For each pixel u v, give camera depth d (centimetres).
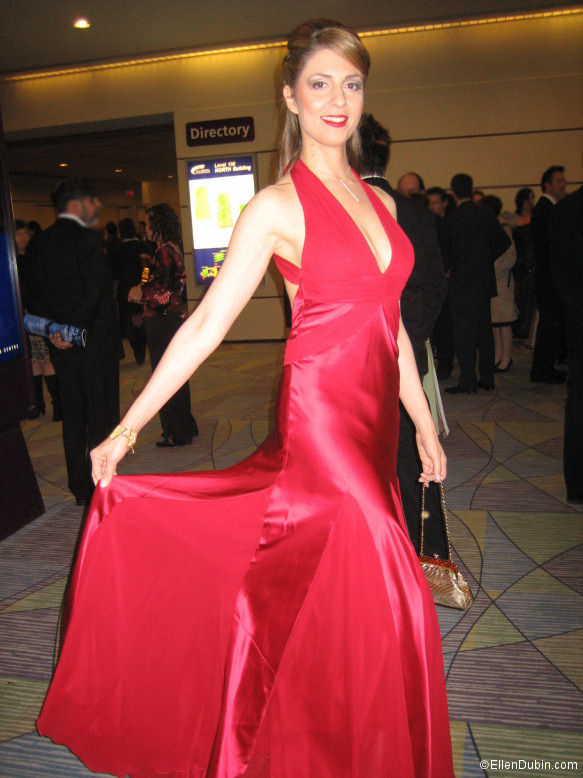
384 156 224
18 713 207
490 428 493
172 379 150
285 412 155
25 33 782
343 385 151
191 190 945
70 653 166
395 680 146
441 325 663
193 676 164
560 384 623
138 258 823
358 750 146
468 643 233
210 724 163
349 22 813
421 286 228
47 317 365
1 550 328
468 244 572
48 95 971
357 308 150
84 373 362
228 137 922
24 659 236
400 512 159
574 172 841
